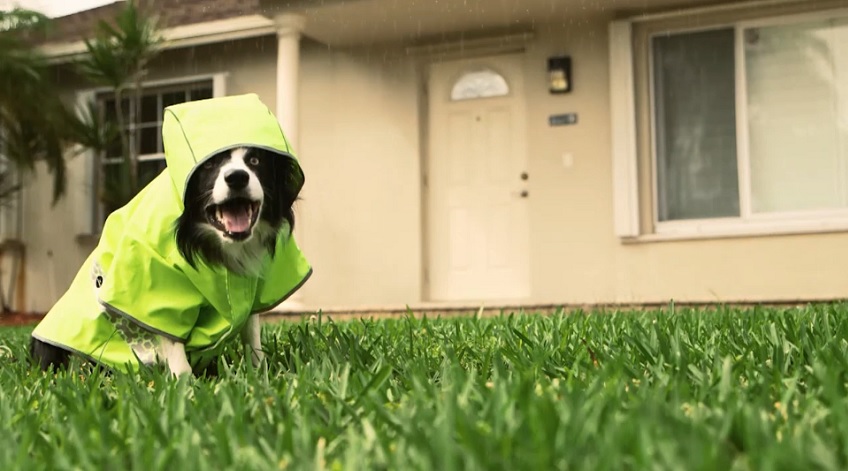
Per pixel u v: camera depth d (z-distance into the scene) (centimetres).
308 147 1005
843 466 151
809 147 832
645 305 753
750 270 834
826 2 824
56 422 209
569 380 236
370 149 979
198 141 295
